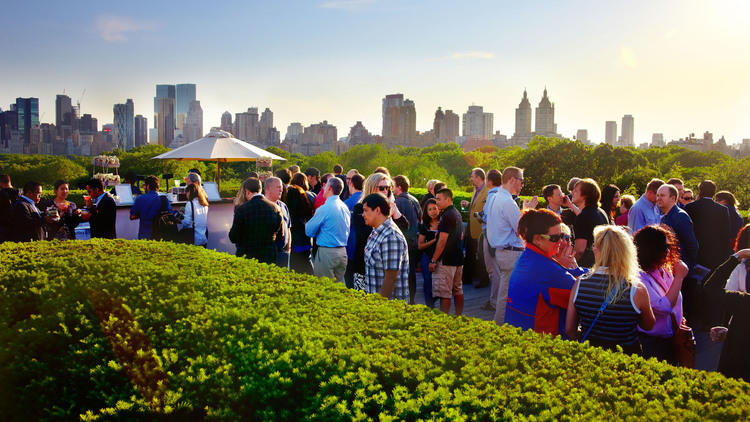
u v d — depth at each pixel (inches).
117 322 133.2
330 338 112.6
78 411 124.6
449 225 263.7
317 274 256.2
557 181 2500.0
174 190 540.7
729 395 89.1
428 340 113.7
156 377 112.6
